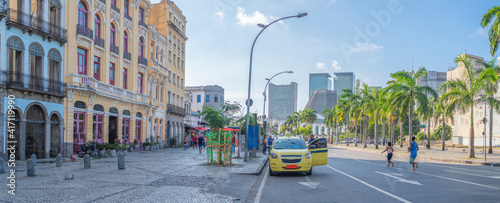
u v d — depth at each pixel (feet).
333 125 325.83
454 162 92.48
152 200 30.83
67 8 88.22
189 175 49.83
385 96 176.04
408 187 40.04
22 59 74.69
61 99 85.25
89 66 96.22
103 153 89.71
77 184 39.83
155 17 163.22
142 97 129.29
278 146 56.80
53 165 64.80
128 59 119.75
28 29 75.15
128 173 51.47
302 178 50.34
